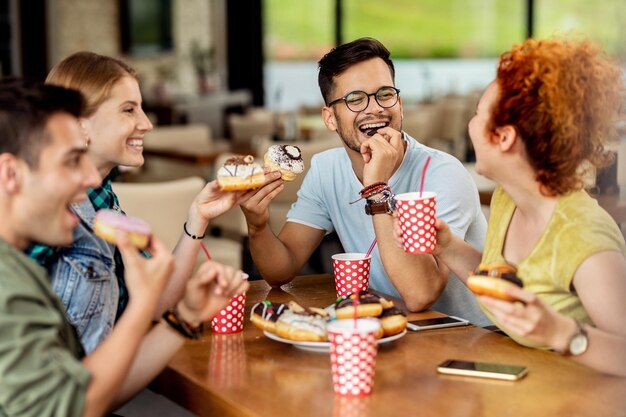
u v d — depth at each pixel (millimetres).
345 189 2568
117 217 1543
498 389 1624
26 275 1473
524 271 1812
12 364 1375
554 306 1791
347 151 2500
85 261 1875
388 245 2158
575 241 1721
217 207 2145
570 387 1633
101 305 1889
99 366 1455
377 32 12258
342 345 1580
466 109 9820
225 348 1907
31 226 1510
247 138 7328
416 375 1706
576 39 1726
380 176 2234
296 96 12297
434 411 1523
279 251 2490
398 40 12336
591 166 1792
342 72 2416
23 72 10438
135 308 1510
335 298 2340
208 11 12023
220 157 5250
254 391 1640
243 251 5109
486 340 1922
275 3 12078
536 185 1770
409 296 2150
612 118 1724
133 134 2227
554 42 1720
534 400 1567
